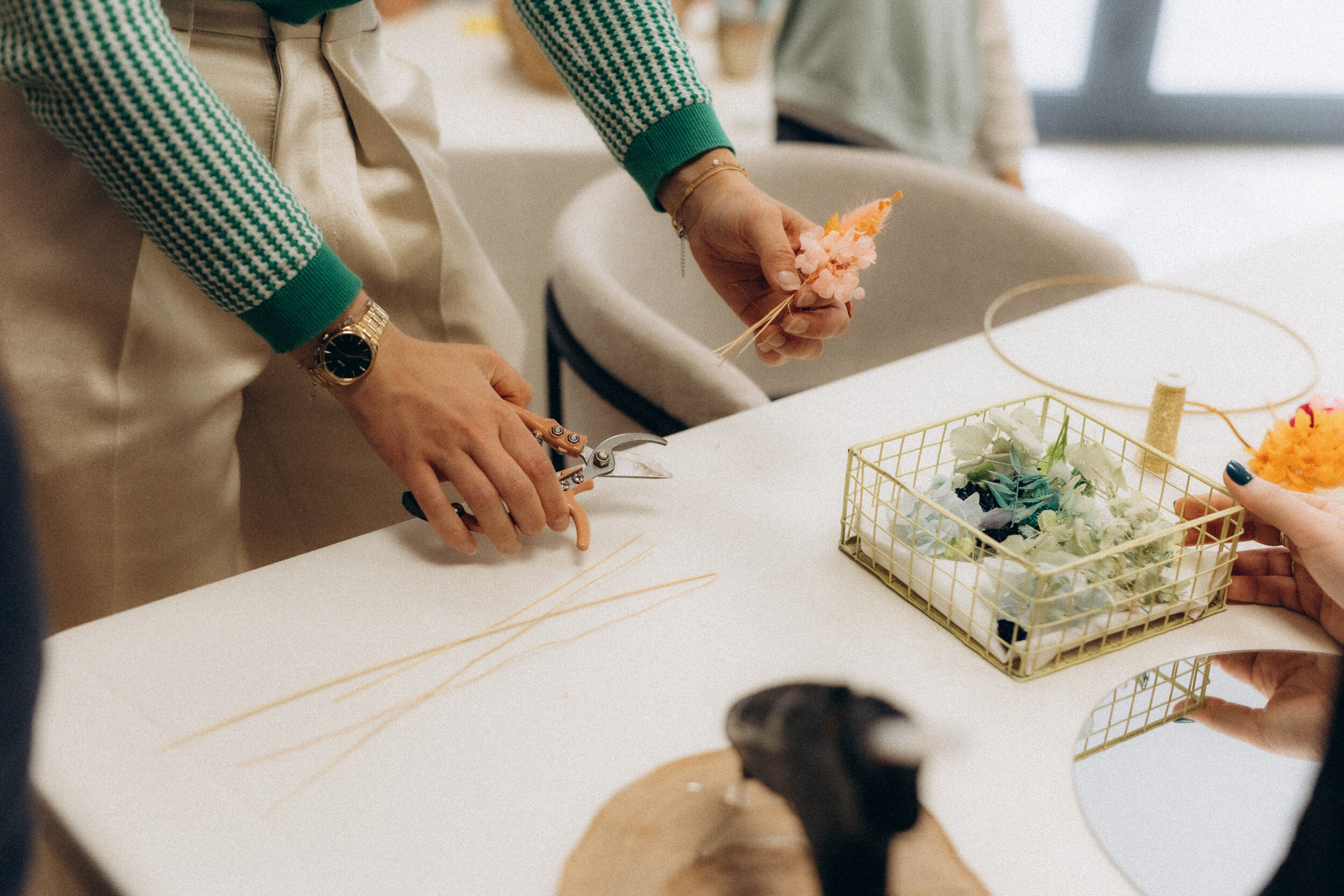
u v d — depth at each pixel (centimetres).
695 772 55
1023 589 62
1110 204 334
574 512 73
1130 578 63
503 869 50
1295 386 95
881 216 75
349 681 60
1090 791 54
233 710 58
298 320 68
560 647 63
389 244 94
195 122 64
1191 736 58
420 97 101
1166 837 52
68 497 83
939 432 86
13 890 34
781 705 59
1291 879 46
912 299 148
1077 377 96
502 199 183
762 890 49
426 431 69
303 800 53
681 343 106
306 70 86
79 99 62
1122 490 70
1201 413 90
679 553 72
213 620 64
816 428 87
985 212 140
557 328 121
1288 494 64
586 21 83
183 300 85
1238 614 68
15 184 75
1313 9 366
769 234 79
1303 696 61
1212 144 388
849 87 184
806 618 66
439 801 53
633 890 49
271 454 102
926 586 66
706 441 85
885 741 57
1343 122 384
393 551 71
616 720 58
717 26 217
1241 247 320
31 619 31
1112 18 366
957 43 186
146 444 85
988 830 52
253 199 66
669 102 83
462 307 101
